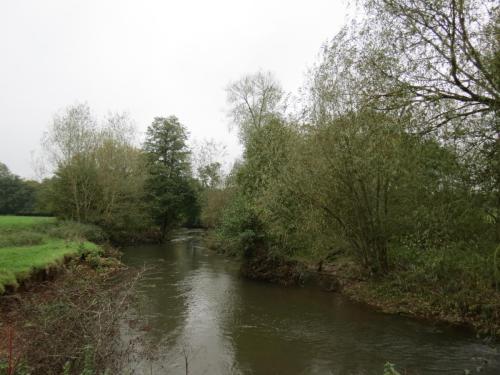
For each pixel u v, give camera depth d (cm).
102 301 720
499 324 1004
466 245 1077
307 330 1072
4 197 5866
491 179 920
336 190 1431
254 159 1955
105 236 3022
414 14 980
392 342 966
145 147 4216
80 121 3172
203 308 1291
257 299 1450
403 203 1332
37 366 565
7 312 913
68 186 3117
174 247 3425
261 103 2897
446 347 923
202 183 4650
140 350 839
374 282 1509
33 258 1398
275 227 1711
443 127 991
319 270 1927
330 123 1368
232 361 842
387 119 1102
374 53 1120
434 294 1240
